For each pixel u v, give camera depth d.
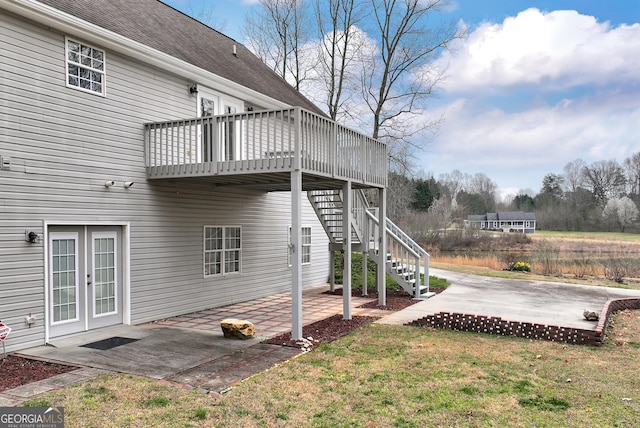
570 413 4.74
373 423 4.44
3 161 6.79
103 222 8.43
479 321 8.56
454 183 70.19
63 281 7.84
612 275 18.08
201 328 8.79
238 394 5.16
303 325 9.05
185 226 10.41
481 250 34.53
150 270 9.47
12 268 6.93
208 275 11.11
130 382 5.52
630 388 5.51
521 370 6.19
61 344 7.43
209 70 11.09
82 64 8.05
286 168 7.93
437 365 6.36
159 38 10.84
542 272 19.53
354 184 10.52
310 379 5.70
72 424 4.33
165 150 9.55
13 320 6.95
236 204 12.12
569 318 9.12
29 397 5.02
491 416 4.64
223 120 8.64
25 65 7.12
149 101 9.48
